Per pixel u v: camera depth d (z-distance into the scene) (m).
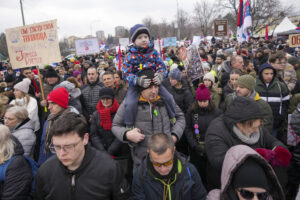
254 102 2.00
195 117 3.22
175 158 1.90
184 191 1.86
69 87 4.34
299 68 5.38
